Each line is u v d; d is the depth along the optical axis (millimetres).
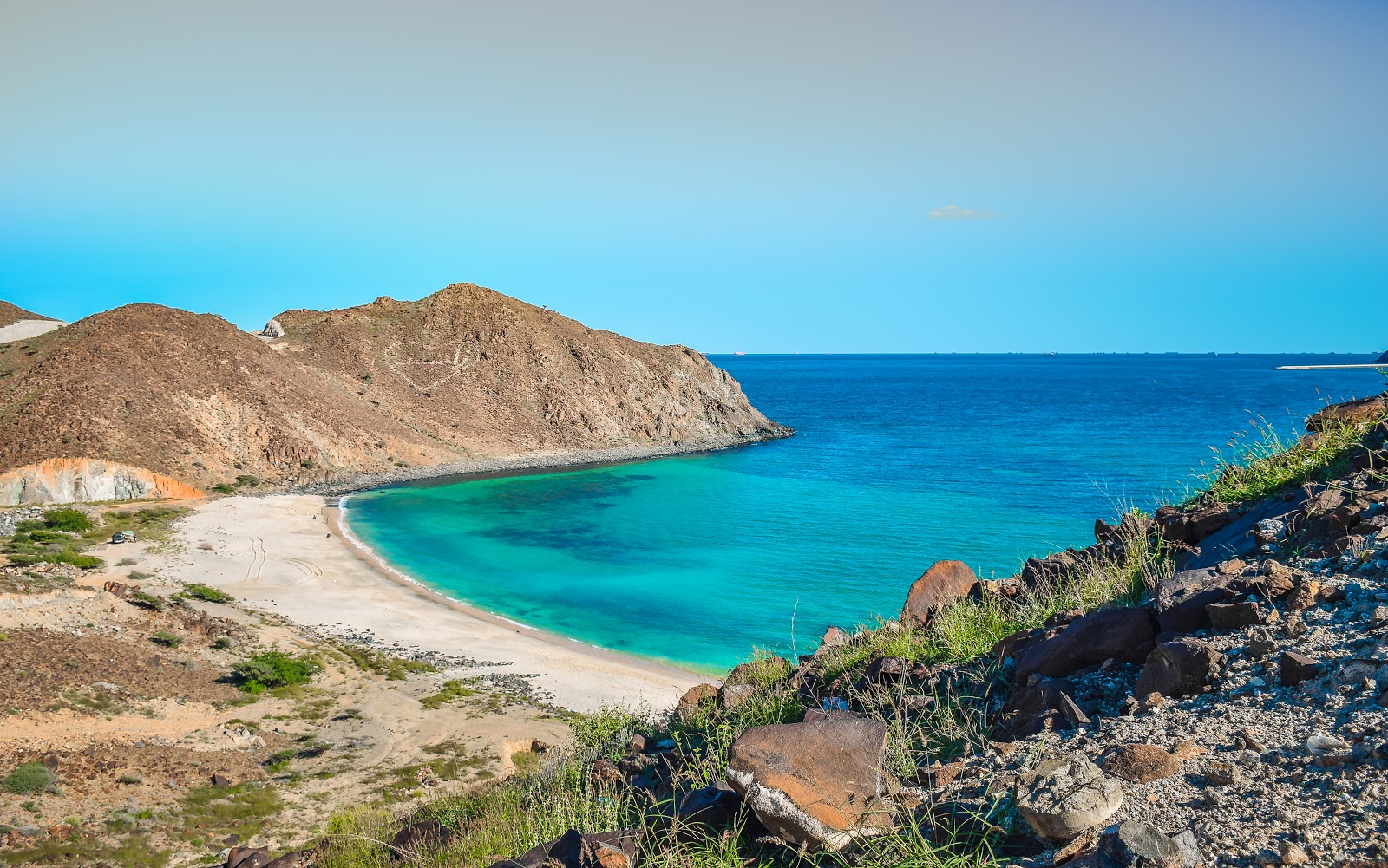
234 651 39938
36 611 37656
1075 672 5656
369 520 79125
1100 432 136000
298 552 63344
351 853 9055
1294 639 4641
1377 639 4199
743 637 45906
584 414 133625
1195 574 5688
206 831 22297
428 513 83000
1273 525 6660
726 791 4773
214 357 101125
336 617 47844
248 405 97625
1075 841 3324
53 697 29703
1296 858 2898
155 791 24234
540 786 8680
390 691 36500
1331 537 5895
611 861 4398
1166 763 3766
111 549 59719
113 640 37094
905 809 4078
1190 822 3316
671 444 136125
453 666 40219
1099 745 4352
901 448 126750
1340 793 3209
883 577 56625
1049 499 79125
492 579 58500
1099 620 5715
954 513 74750
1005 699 5957
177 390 93688
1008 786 4035
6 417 81875
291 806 24500
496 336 143125
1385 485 6445
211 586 52750
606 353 149875
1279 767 3535
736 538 70750
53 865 19344
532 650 43188
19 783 22406
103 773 24625
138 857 20406
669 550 67062
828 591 54156
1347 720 3699
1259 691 4316
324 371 123688
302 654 40625
